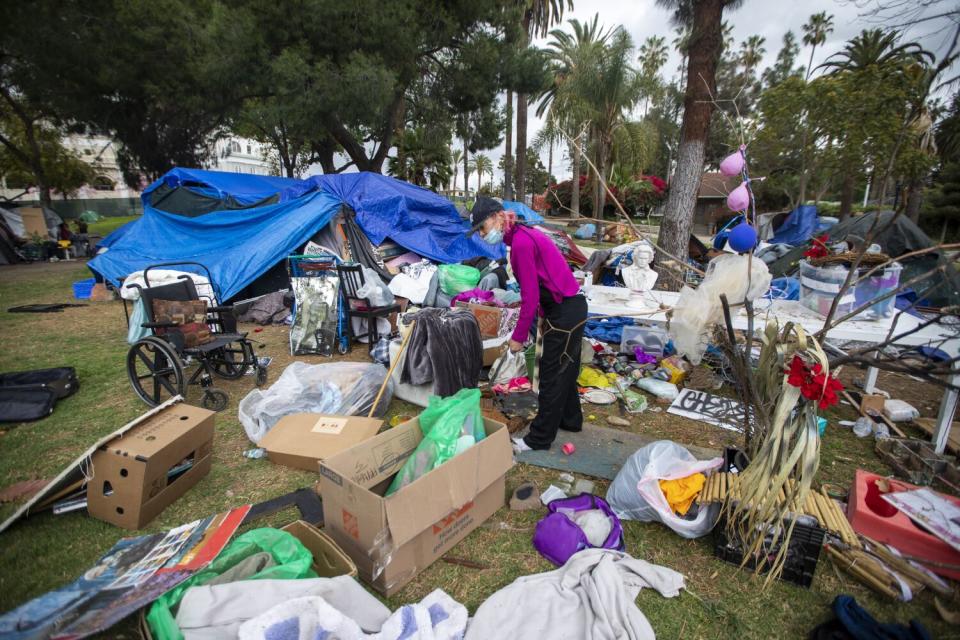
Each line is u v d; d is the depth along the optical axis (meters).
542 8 19.77
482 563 2.17
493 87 12.45
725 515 2.20
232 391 4.07
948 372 1.67
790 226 9.92
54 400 3.72
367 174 8.12
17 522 2.37
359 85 9.29
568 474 2.86
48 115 13.73
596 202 16.25
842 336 3.65
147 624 1.53
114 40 10.90
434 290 6.21
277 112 9.70
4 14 9.87
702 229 22.53
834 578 2.11
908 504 2.24
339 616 1.48
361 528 1.95
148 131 13.43
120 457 2.33
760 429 2.31
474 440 2.35
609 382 4.14
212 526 1.99
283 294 6.54
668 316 2.44
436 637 1.68
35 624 1.47
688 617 1.91
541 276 2.80
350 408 3.43
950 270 2.02
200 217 7.76
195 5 11.09
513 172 24.67
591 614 1.81
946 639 1.80
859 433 3.39
